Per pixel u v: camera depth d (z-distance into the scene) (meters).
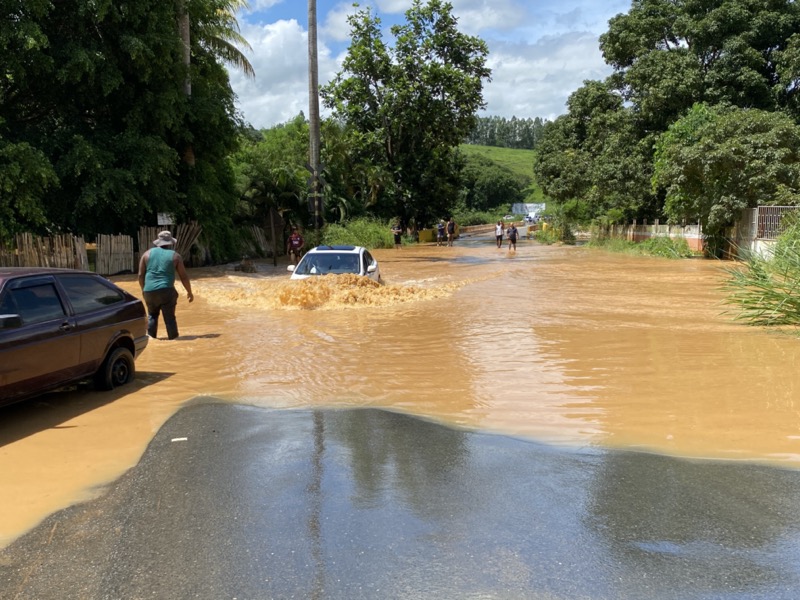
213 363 8.16
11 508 4.02
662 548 3.40
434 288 15.65
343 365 7.93
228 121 24.25
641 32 35.22
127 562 3.33
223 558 3.35
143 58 20.20
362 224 36.72
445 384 6.95
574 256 30.22
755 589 3.00
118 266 21.17
